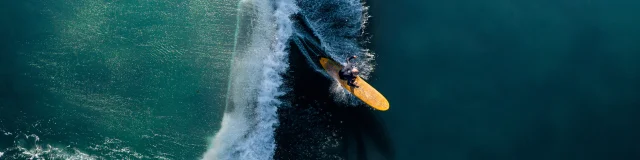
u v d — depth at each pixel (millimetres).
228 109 19938
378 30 20484
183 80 20234
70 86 19797
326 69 19891
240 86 20219
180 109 19859
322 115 19531
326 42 20516
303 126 19500
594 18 20406
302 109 19703
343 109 19406
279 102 19906
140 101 19844
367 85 19250
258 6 21406
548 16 20500
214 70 20453
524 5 20812
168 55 20547
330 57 20172
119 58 20344
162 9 21250
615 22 20297
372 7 21000
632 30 20047
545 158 17938
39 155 18812
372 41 20297
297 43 20734
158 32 20875
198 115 19812
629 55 19578
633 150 17938
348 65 18625
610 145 18031
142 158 19109
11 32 20172
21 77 19688
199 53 20656
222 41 20891
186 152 19266
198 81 20250
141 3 21266
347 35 20562
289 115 19703
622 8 20656
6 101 19297
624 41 19844
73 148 19031
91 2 21094
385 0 21156
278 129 19562
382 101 19000
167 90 20062
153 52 20562
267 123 19672
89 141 19172
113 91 19875
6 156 18609
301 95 19859
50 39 20344
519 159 17953
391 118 18906
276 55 20562
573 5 20781
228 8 21344
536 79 19188
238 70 20453
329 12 21094
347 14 20984
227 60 20625
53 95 19625
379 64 19812
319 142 19203
